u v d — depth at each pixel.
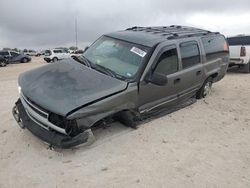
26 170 4.94
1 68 29.61
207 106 8.09
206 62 8.02
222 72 9.01
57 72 5.99
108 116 5.65
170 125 6.68
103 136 5.94
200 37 7.95
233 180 4.75
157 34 7.17
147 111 6.50
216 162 5.25
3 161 5.21
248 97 9.20
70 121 5.01
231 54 13.91
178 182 4.64
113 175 4.79
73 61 6.55
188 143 5.90
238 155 5.53
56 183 4.60
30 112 5.45
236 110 7.91
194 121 6.99
